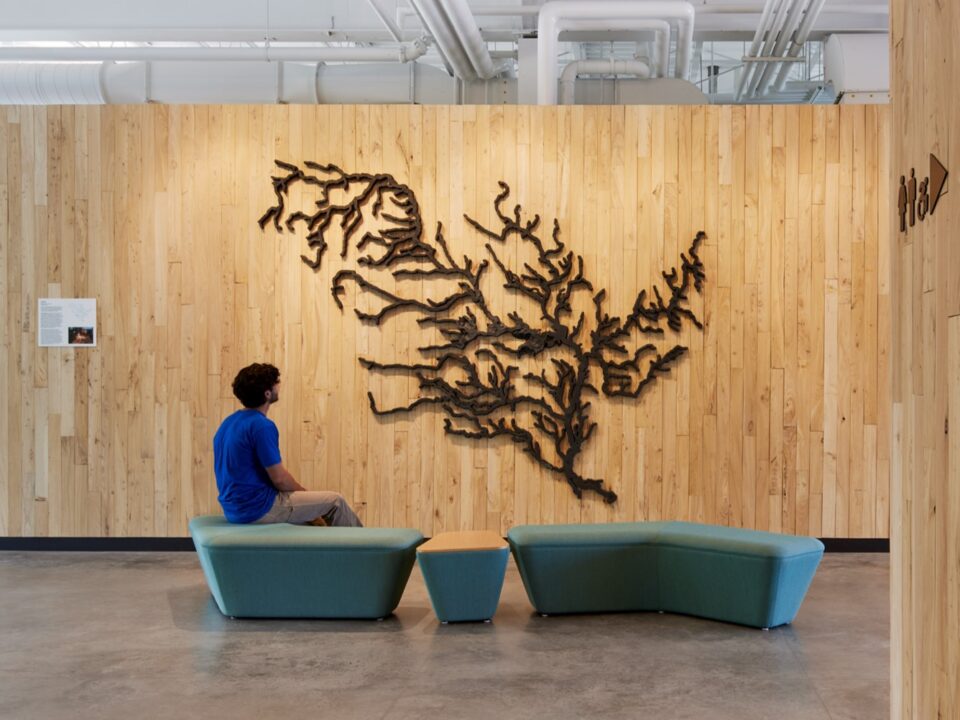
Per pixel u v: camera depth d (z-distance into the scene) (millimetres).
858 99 7730
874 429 7246
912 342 2607
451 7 6859
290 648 4797
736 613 5145
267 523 5824
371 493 7336
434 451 7320
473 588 5211
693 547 5301
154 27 8625
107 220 7422
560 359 7297
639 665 4484
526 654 4668
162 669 4461
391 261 7340
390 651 4730
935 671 2383
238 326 7383
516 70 9367
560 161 7340
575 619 5340
